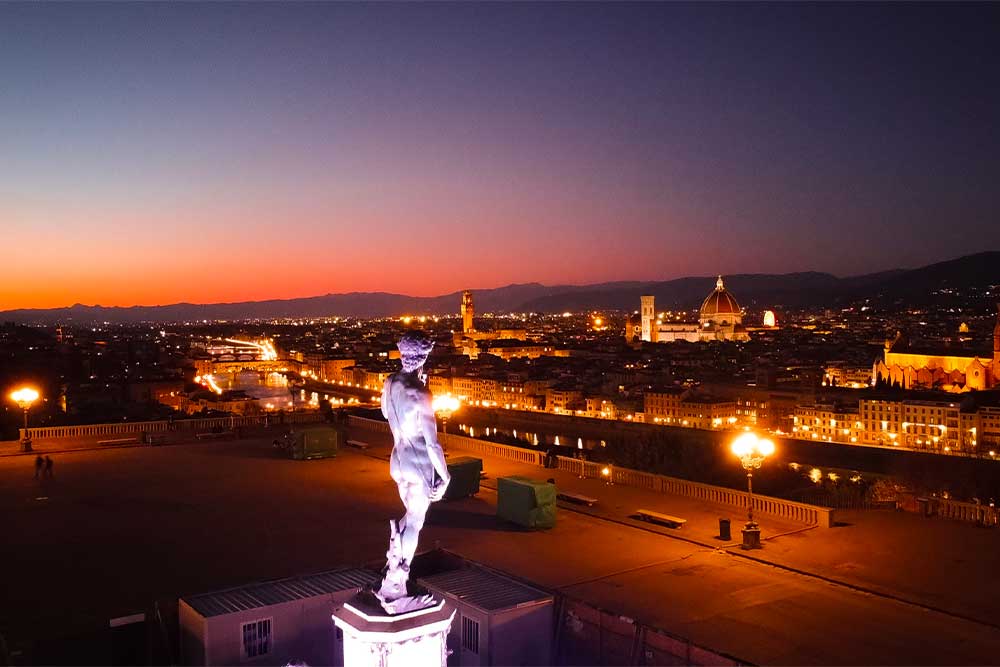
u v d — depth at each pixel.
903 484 128.62
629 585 37.16
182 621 31.70
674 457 138.62
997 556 40.78
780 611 33.81
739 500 51.94
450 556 39.66
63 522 48.97
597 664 31.78
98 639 32.50
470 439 73.81
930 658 29.31
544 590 33.81
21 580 38.19
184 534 46.25
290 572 39.06
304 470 65.50
